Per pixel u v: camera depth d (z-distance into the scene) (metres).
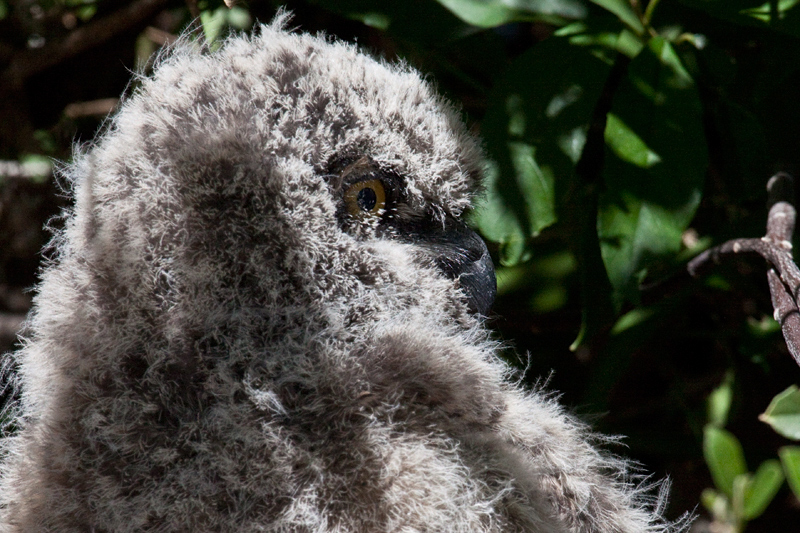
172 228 2.37
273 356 2.37
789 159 2.48
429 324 2.39
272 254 2.38
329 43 2.44
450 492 2.36
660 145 2.43
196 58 2.41
